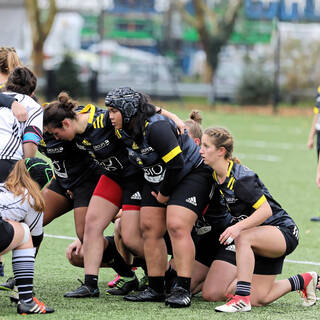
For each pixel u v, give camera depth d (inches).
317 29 4052.7
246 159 2057.1
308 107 4037.9
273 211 721.6
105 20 6097.4
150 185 726.5
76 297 739.4
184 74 5418.3
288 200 1455.5
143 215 728.3
